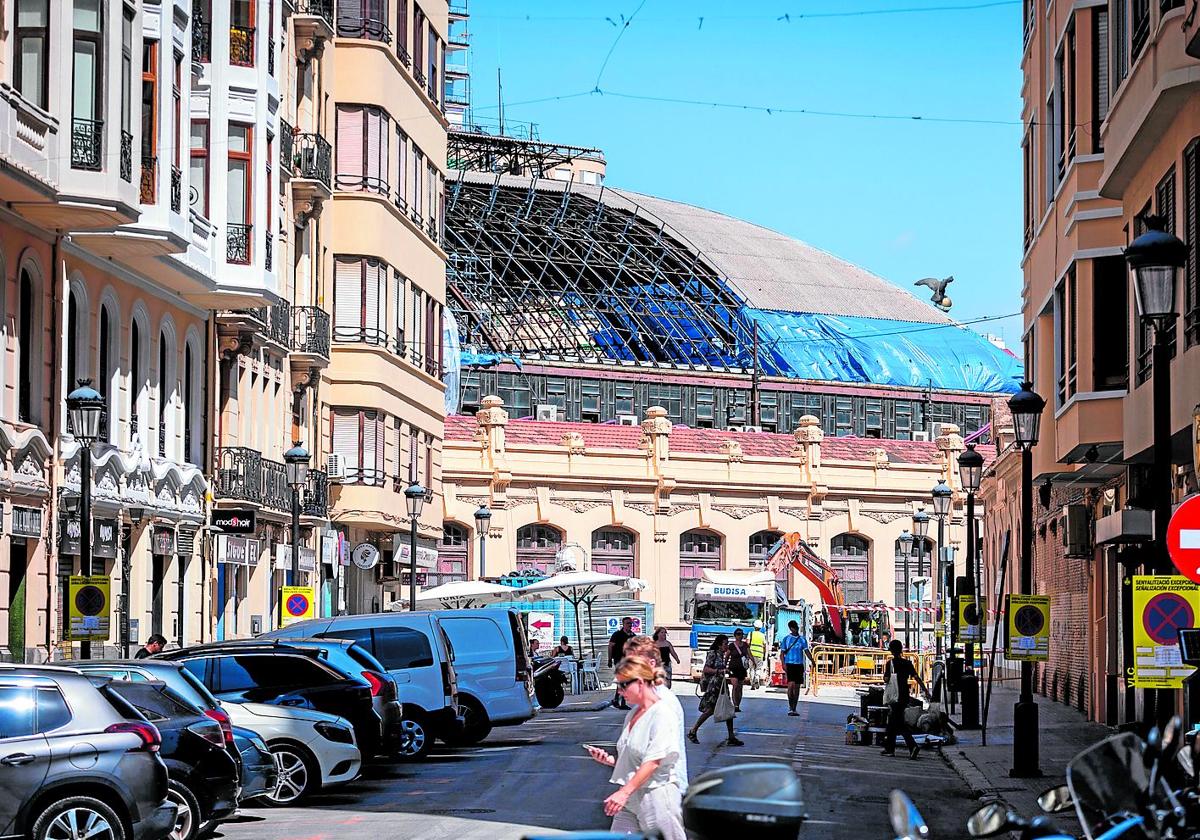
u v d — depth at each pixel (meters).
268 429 44.56
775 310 93.12
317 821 19.64
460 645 31.38
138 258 33.66
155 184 32.41
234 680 23.92
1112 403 28.44
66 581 31.67
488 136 87.94
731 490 81.44
